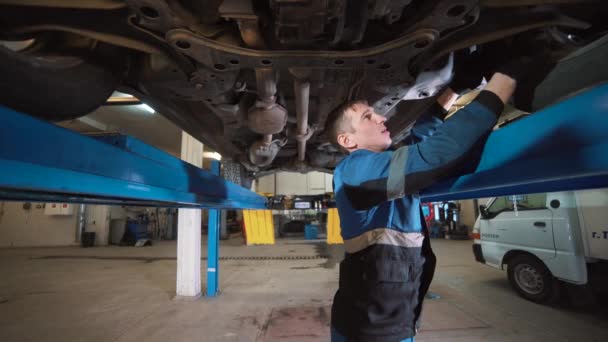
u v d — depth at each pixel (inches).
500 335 80.6
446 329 84.4
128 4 23.6
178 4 25.1
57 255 243.6
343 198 28.6
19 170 15.9
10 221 320.5
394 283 25.5
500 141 22.0
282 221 395.5
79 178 20.0
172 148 302.0
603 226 90.0
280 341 77.9
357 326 26.3
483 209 133.1
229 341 78.4
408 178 19.8
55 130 17.4
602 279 91.9
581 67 25.9
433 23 25.5
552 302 103.8
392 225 26.8
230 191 57.3
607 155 15.3
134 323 91.6
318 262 193.0
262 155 73.2
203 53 28.4
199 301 112.3
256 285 134.7
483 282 138.6
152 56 35.8
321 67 30.6
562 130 17.3
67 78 30.7
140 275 161.6
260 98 41.4
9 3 25.7
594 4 28.3
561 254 98.8
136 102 84.4
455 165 18.8
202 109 58.2
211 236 122.0
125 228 332.2
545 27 29.3
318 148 84.3
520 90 30.1
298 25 24.9
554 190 34.4
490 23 29.0
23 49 31.7
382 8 24.5
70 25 28.9
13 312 102.7
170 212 410.3
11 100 26.1
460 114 20.2
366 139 31.3
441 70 36.8
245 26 26.6
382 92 39.0
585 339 78.2
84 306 108.1
